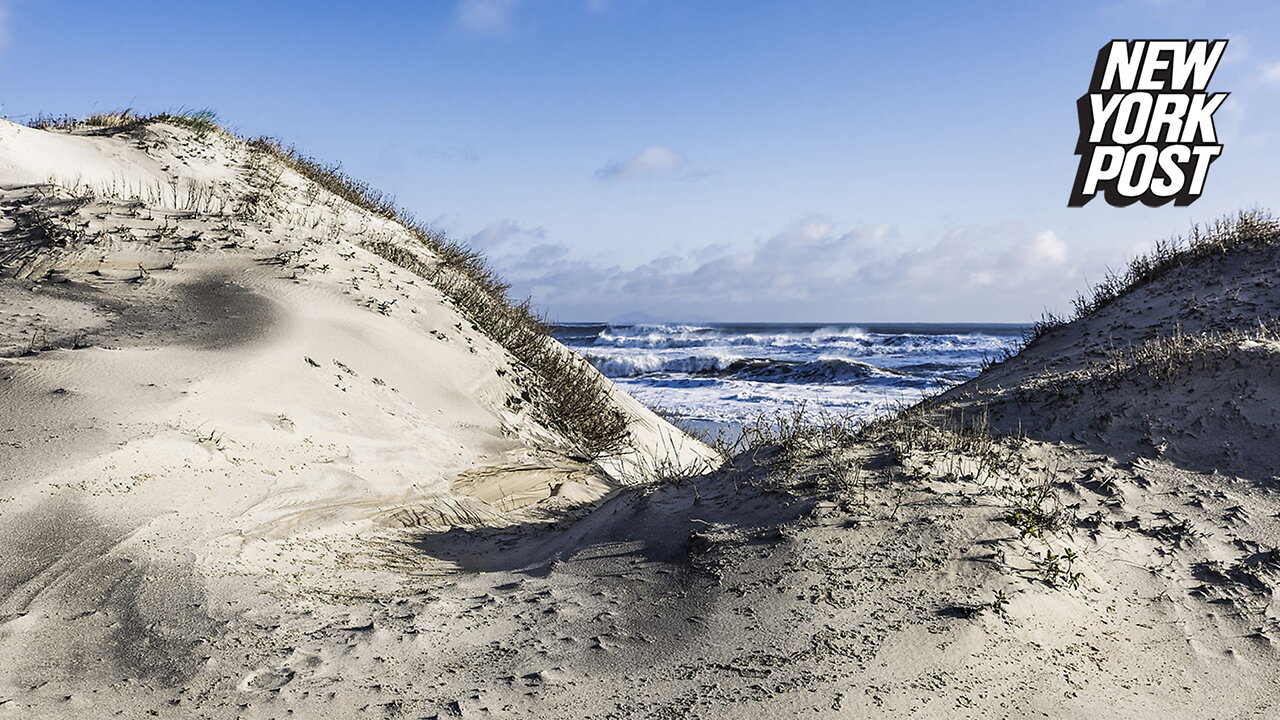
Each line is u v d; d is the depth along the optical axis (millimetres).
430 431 8266
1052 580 4340
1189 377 6543
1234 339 6895
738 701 3373
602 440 10125
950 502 4961
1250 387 6246
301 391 7609
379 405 8180
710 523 5129
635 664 3711
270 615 4098
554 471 8508
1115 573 4574
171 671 3551
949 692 3453
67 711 3195
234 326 8539
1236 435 5867
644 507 5637
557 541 5645
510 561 5438
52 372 6578
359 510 6090
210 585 4324
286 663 3646
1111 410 6375
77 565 4305
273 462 6254
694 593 4348
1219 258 8859
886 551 4527
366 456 7109
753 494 5363
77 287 9023
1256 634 4148
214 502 5375
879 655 3682
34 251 9555
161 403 6383
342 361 8539
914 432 6059
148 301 8938
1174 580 4570
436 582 4895
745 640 3852
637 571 4734
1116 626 4129
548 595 4523
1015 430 6379
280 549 5070
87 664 3576
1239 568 4645
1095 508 5195
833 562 4449
